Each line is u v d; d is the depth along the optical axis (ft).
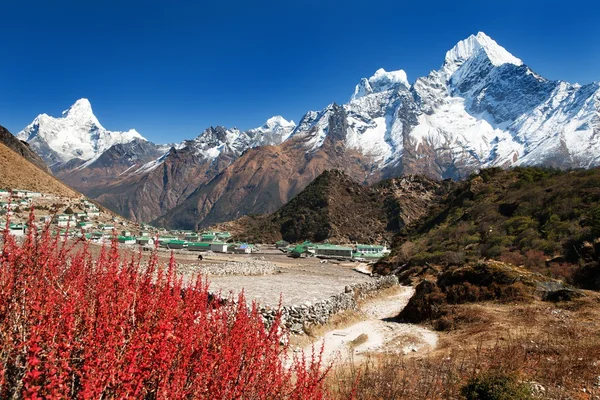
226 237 492.13
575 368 35.76
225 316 24.27
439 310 71.46
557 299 66.23
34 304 15.64
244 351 20.33
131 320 17.02
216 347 19.45
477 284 75.20
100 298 17.35
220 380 17.26
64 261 22.88
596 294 66.03
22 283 16.69
